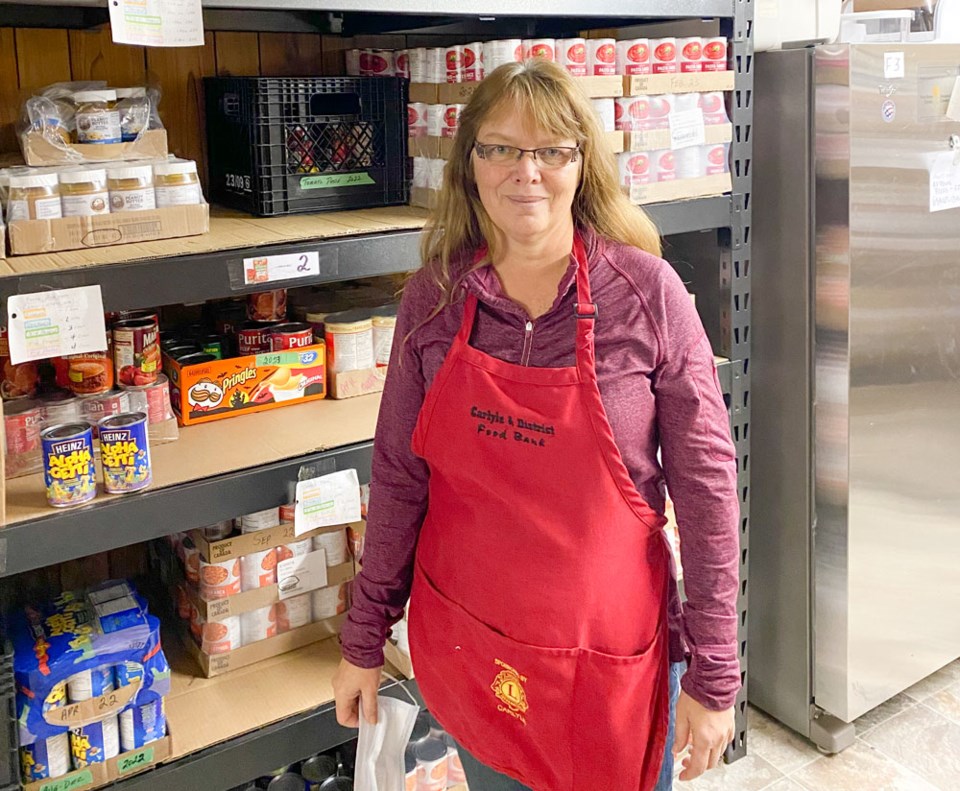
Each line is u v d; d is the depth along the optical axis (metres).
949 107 2.18
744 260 2.17
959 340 2.36
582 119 1.25
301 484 1.72
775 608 2.49
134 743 1.70
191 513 1.61
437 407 1.37
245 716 1.83
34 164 1.61
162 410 1.78
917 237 2.21
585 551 1.31
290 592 2.00
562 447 1.29
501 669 1.38
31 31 1.91
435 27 2.23
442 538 1.44
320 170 1.95
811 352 2.25
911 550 2.41
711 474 1.30
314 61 2.24
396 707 1.63
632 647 1.36
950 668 2.74
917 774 2.33
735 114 2.09
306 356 1.99
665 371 1.29
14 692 1.51
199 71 2.10
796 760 2.41
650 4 1.89
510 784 1.52
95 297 1.47
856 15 2.38
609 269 1.29
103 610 1.76
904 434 2.32
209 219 1.87
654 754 1.42
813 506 2.34
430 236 1.42
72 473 1.51
